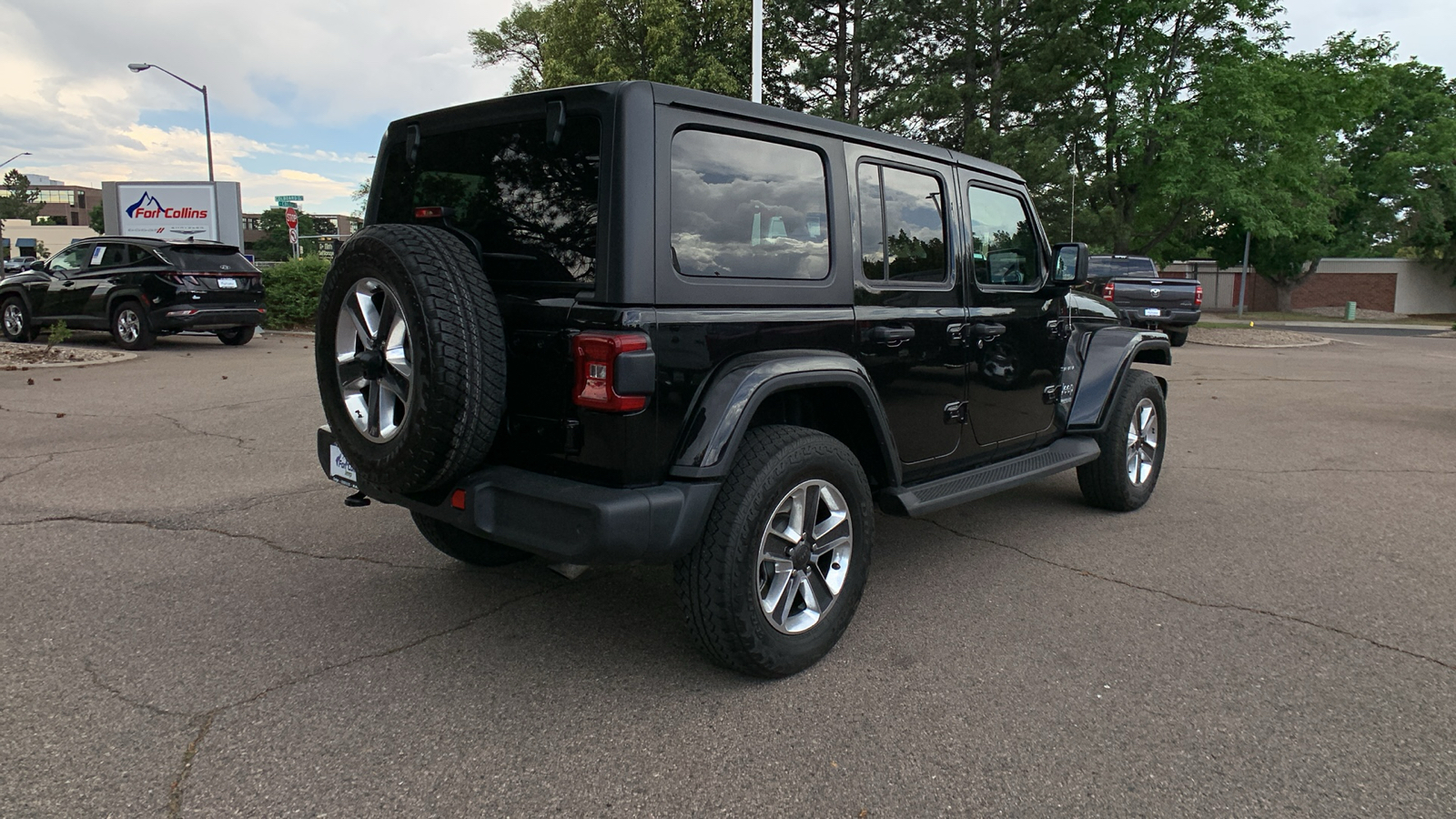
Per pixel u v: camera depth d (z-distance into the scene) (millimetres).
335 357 3086
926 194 3924
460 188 3270
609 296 2711
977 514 5352
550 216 2932
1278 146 24672
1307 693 3047
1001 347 4348
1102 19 25359
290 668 3125
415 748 2615
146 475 5816
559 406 2832
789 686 3059
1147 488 5480
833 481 3186
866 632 3535
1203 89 23000
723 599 2857
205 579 3992
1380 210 39562
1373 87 29656
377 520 4930
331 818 2275
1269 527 5074
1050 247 4824
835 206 3402
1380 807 2391
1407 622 3684
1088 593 3994
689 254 2869
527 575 4133
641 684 3055
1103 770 2559
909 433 3781
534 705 2893
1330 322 31875
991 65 26906
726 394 2861
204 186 18328
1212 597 3957
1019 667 3227
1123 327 5453
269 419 7871
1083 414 4914
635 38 24484
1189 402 9914
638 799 2385
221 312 13266
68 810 2277
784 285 3164
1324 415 9055
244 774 2463
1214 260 41688
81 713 2771
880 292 3592
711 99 2965
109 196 18250
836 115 26000
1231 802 2410
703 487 2807
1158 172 24984
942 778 2504
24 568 4082
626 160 2709
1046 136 24438
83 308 13398
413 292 2697
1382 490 5938
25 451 6461
